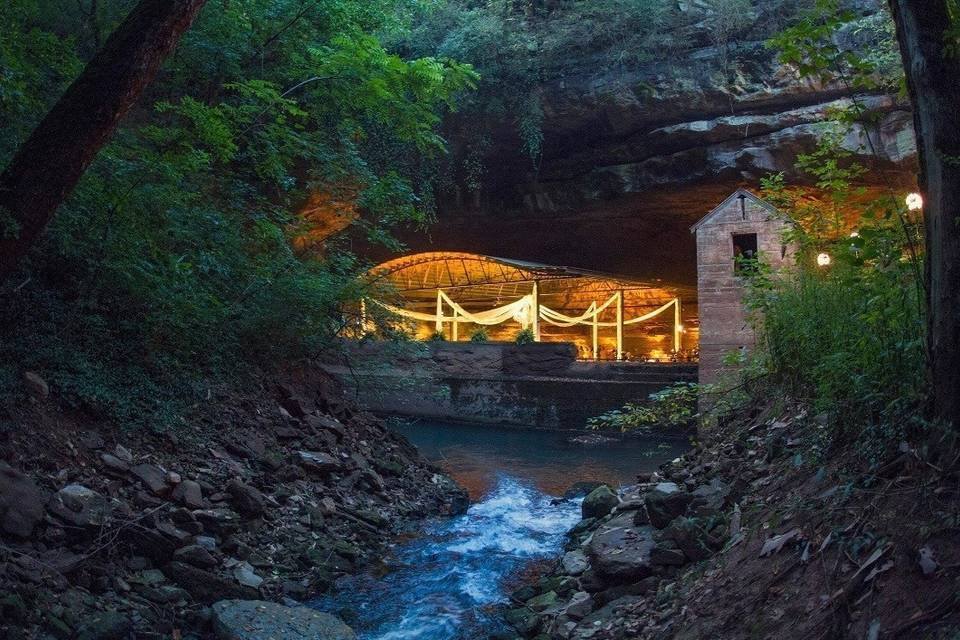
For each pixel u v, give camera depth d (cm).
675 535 495
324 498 780
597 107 2183
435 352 2156
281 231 1030
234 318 920
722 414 773
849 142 1766
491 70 2211
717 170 2127
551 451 1511
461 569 658
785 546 369
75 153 505
